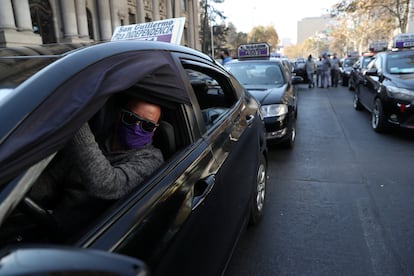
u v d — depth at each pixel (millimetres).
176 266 1450
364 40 48062
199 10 52688
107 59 1484
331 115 9023
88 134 1395
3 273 642
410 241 3014
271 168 4980
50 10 21828
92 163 1378
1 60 1494
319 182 4395
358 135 6727
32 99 1148
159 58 1850
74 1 22828
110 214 1300
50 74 1262
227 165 2256
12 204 991
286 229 3273
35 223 1290
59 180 1516
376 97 6945
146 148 1744
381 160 5145
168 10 36969
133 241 1271
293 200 3898
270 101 5508
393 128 6562
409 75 6633
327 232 3199
